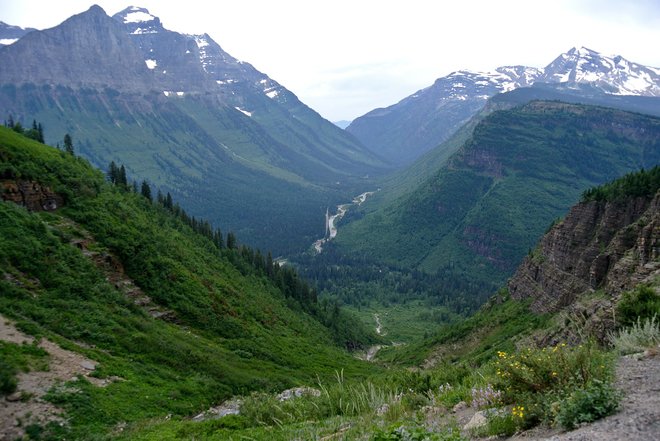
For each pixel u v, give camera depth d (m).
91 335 40.16
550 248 91.12
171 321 57.91
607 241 69.12
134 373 37.00
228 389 42.00
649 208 58.41
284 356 64.88
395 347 136.50
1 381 26.56
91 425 27.02
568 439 8.48
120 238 61.78
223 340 60.31
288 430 16.31
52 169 63.25
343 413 16.88
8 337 32.25
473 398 14.07
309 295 146.50
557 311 69.81
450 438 9.80
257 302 88.19
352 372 69.94
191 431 23.78
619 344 14.48
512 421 10.58
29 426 24.66
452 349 90.38
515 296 97.31
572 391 10.38
